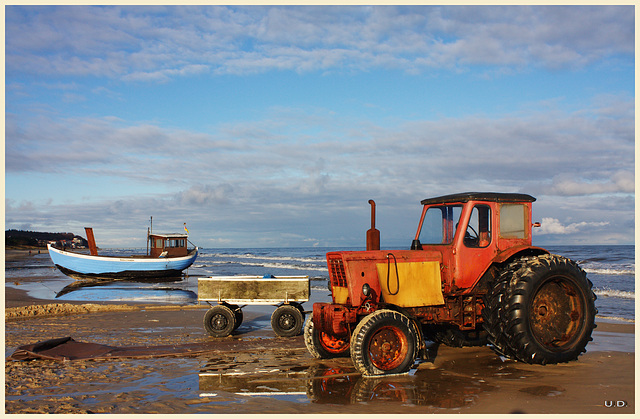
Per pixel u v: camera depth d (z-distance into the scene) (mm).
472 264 6430
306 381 5531
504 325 6078
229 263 48938
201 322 10820
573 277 6266
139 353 7168
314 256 70375
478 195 6492
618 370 5828
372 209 6684
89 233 29453
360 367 5582
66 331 9531
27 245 120438
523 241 6715
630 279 19969
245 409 4449
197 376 5805
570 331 6301
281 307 8875
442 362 6387
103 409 4445
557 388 5070
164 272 29453
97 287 23875
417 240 6836
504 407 4434
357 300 5988
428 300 6305
